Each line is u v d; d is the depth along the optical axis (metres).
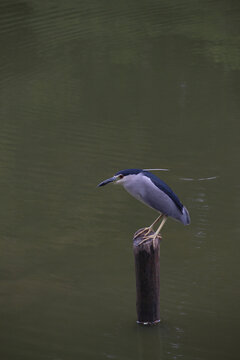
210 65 23.38
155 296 9.26
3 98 19.86
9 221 12.62
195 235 12.06
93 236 12.05
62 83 21.28
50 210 13.09
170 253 11.43
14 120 18.17
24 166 15.20
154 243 8.95
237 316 9.58
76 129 17.59
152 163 15.36
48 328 9.28
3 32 26.33
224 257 11.27
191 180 14.42
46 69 22.58
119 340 9.02
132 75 22.23
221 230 12.21
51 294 10.17
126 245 11.71
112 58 23.91
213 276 10.66
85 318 9.55
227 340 9.01
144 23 28.50
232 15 30.11
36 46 24.92
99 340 9.01
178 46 25.50
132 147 16.38
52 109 19.06
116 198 13.70
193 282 10.49
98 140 16.83
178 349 8.80
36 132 17.33
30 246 11.68
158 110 19.12
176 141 16.83
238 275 10.69
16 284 10.44
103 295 10.16
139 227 12.39
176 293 10.20
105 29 27.45
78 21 28.33
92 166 15.21
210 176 14.63
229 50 25.11
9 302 9.94
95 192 13.94
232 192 13.80
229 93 20.58
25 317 9.55
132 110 19.12
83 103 19.62
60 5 30.70
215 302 9.94
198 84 21.42
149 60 23.84
